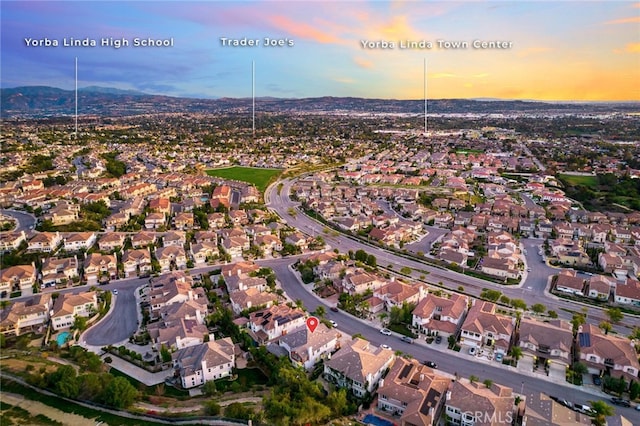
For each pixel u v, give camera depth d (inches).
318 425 4284.0
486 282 7839.6
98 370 5241.1
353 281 7229.3
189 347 5452.8
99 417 4530.0
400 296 6717.5
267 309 6373.0
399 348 5767.7
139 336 6003.9
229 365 5236.2
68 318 6358.3
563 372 5216.5
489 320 5910.4
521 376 5147.6
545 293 7396.7
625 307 6875.0
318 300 7150.6
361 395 4795.8
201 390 4997.5
